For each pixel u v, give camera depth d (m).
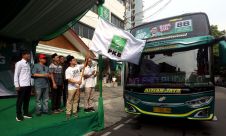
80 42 17.73
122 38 6.98
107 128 7.63
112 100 14.22
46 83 7.89
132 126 7.93
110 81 25.61
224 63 6.95
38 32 9.38
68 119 6.74
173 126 7.95
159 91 7.24
